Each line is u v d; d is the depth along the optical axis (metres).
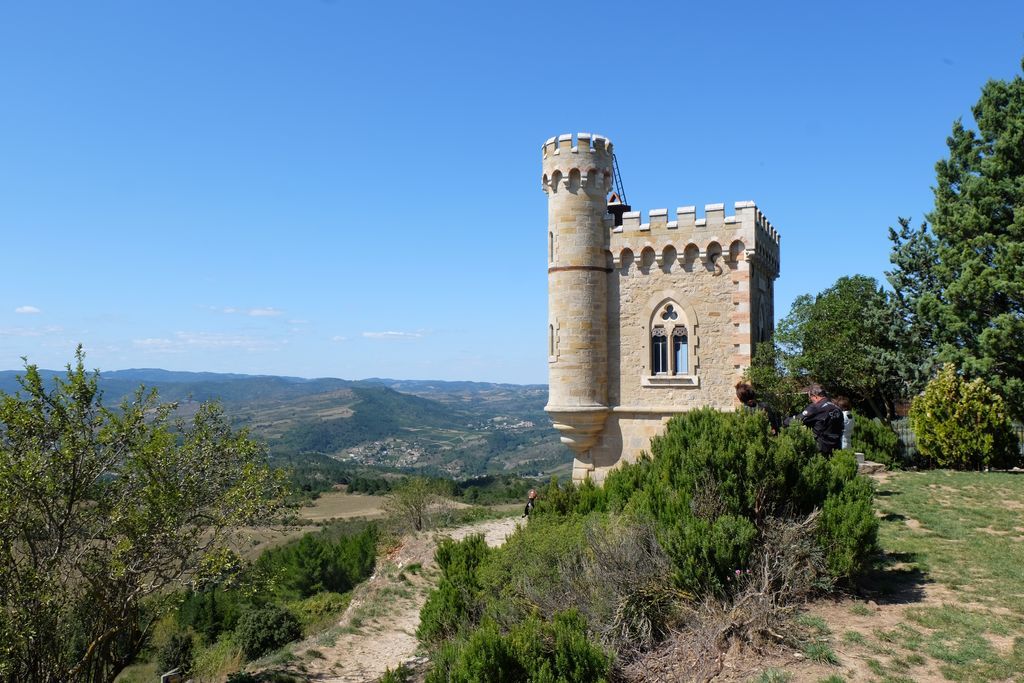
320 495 113.75
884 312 36.03
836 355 28.94
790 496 12.88
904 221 37.81
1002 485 21.50
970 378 29.98
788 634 10.12
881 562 13.41
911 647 9.74
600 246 28.80
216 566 19.30
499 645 9.81
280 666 20.25
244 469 20.27
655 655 10.50
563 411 28.17
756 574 11.35
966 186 31.38
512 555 14.92
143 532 18.16
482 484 129.75
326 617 39.22
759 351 26.20
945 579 12.49
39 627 16.67
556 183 29.11
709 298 27.14
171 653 36.19
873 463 25.78
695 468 13.31
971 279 29.70
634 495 14.57
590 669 9.44
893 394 36.44
